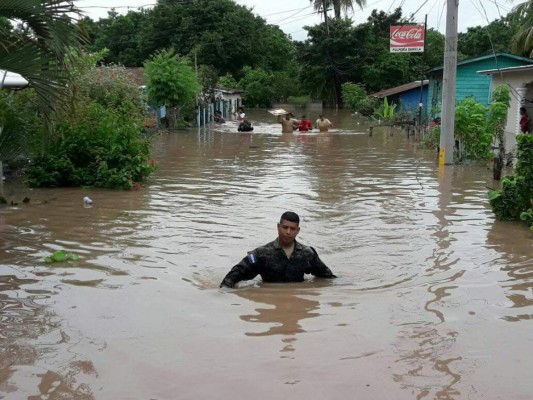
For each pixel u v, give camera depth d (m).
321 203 11.02
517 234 8.51
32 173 12.71
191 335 4.83
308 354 4.45
